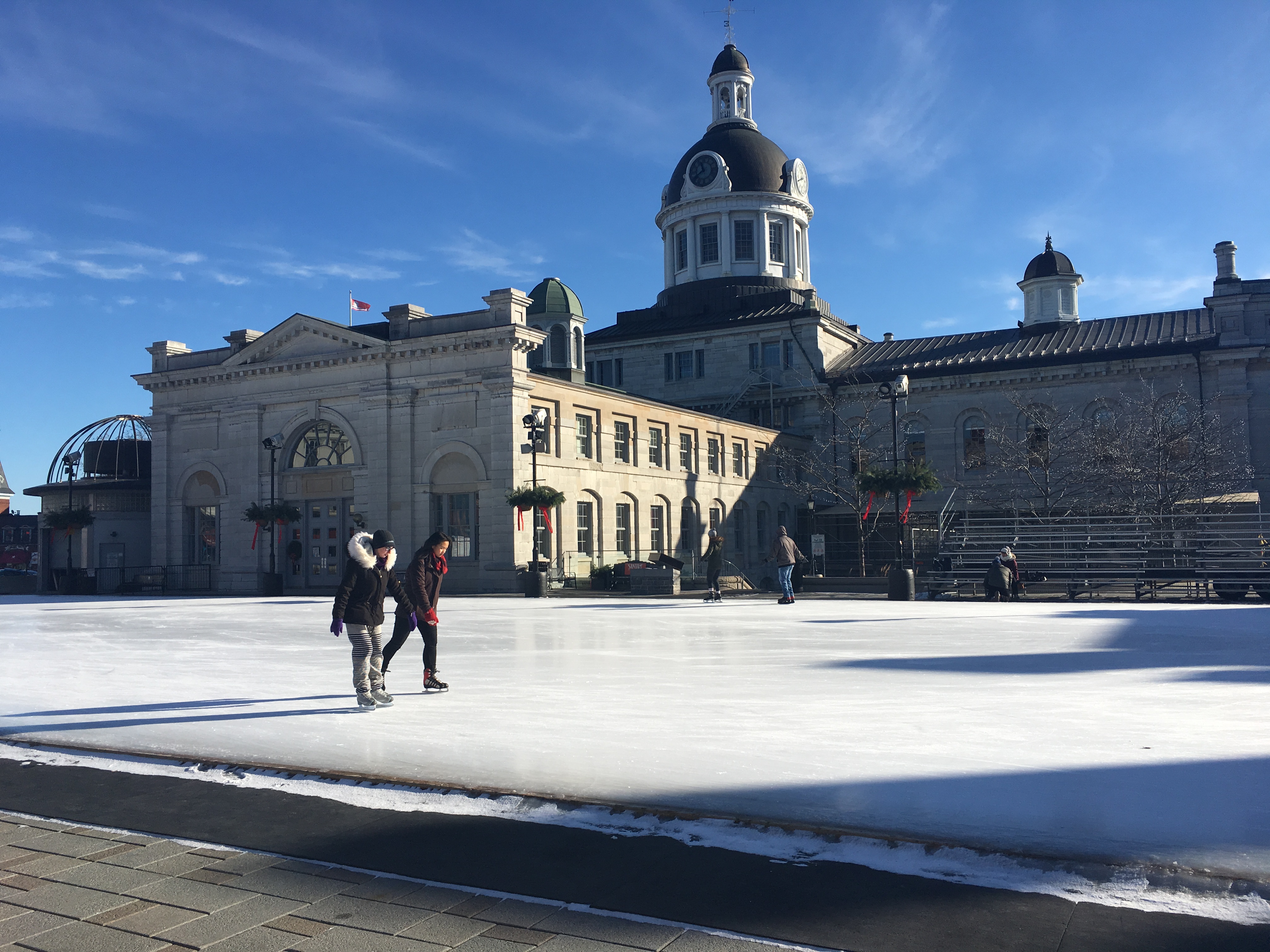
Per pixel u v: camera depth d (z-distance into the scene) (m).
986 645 15.26
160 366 45.94
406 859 5.43
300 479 42.00
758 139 68.25
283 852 5.61
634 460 44.44
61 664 14.51
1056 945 4.19
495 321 37.38
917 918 4.50
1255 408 49.97
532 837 5.75
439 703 10.25
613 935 4.38
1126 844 5.31
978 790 6.38
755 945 4.25
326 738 8.50
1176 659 12.96
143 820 6.31
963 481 55.47
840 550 56.78
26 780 7.40
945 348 60.56
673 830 5.79
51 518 45.78
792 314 59.53
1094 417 53.03
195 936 4.49
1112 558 30.36
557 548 38.91
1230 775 6.65
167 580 44.47
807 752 7.55
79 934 4.53
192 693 11.35
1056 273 58.62
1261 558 26.27
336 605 9.99
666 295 68.19
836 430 58.50
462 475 37.84
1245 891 4.69
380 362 39.78
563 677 11.97
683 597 31.97
